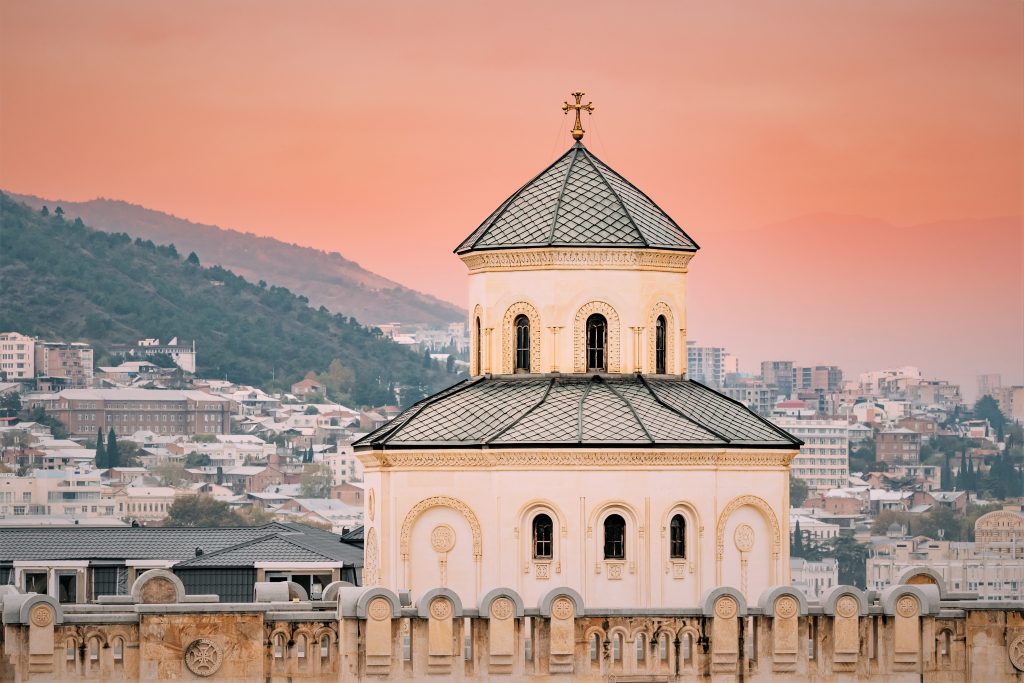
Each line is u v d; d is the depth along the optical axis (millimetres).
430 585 158875
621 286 165875
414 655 144250
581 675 145125
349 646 143750
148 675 142875
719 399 166625
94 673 142750
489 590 146750
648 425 159375
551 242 165000
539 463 157750
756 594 159625
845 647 146875
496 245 166625
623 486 157750
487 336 167375
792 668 146625
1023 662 149000
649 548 157625
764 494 160250
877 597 156250
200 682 143375
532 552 158125
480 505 158750
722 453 158750
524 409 161375
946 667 148625
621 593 157625
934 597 148625
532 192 170125
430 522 159125
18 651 142000
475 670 144625
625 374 165875
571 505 157500
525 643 145750
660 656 145750
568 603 145125
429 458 158875
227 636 143750
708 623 146125
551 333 165375
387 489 159750
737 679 146125
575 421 159250
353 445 168375
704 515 158500
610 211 167625
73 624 142500
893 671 147625
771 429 162875
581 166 171625
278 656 144375
